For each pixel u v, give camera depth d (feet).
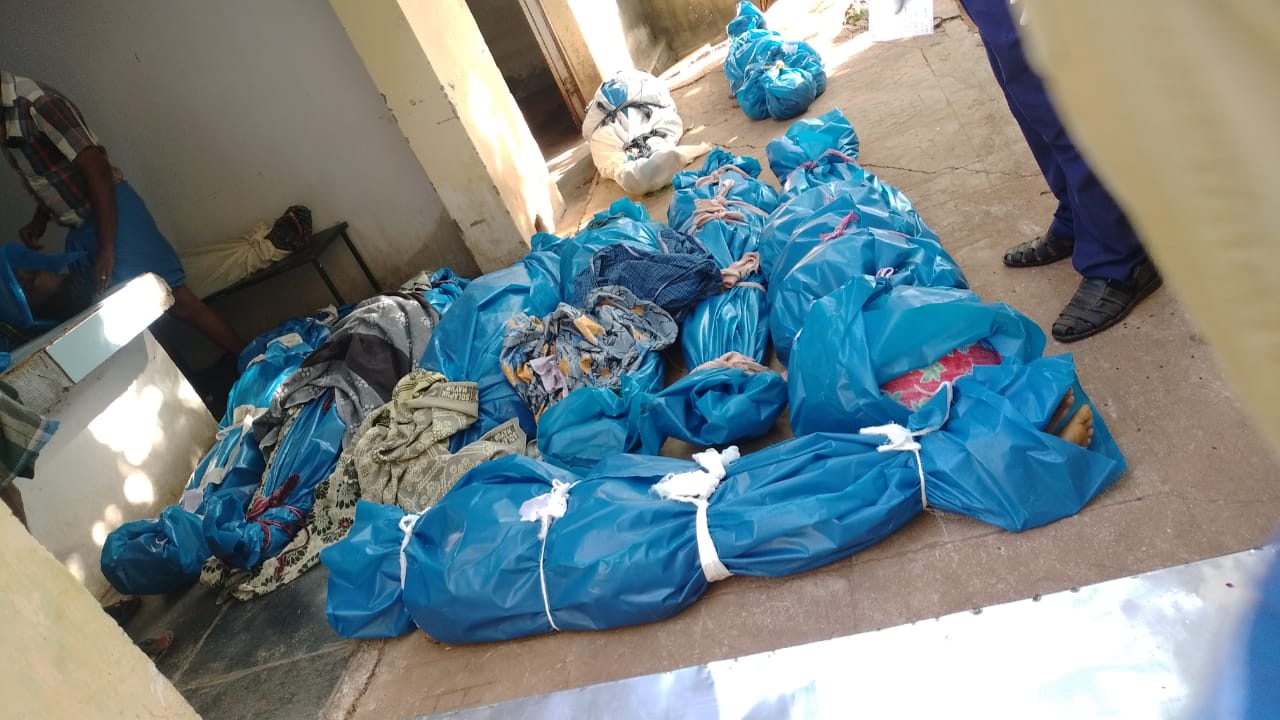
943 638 5.29
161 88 14.96
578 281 11.07
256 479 10.85
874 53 18.02
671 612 6.54
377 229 16.06
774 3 26.58
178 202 15.90
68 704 4.59
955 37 16.65
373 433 9.69
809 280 8.73
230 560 9.54
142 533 9.66
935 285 8.18
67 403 10.52
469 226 14.64
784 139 13.00
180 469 11.87
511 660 6.84
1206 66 1.18
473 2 26.53
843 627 5.94
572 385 9.77
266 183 15.76
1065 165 7.27
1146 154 1.31
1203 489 5.76
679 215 12.67
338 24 14.25
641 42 26.84
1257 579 2.90
